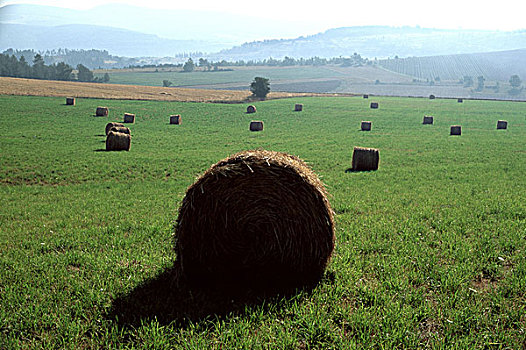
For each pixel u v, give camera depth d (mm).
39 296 5520
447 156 23719
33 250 7680
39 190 15609
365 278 6145
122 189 15844
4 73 153125
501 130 38531
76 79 174000
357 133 36219
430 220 9562
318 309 5117
